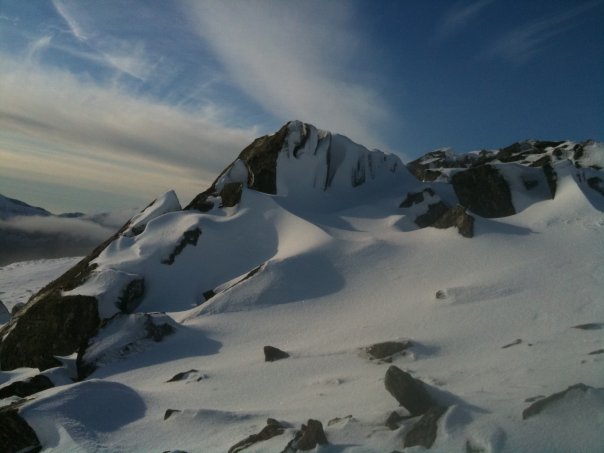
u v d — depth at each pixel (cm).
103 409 769
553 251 1466
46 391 827
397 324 1149
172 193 2242
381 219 2112
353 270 1605
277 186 2275
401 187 2505
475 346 919
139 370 1166
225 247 1905
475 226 1694
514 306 1108
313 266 1623
